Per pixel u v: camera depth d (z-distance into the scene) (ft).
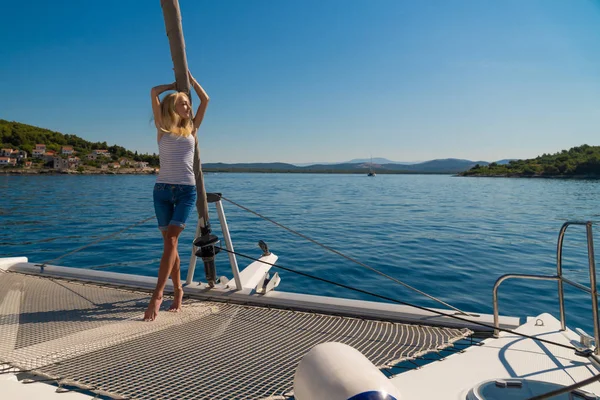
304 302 10.03
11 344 7.40
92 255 27.94
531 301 17.60
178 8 10.01
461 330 8.36
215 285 11.38
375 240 34.73
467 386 5.89
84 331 8.13
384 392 3.71
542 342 7.43
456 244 32.89
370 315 9.41
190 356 7.10
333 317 9.32
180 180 9.61
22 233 37.68
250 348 7.48
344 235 37.52
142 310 9.70
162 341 7.80
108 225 43.01
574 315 15.90
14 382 5.99
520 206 74.33
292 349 7.43
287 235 36.81
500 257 27.55
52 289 11.55
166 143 9.62
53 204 68.90
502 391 5.61
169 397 5.65
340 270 23.24
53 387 5.87
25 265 13.89
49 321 8.81
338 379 3.85
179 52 10.07
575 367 6.39
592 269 6.31
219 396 5.69
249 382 6.12
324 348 4.33
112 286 11.92
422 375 6.24
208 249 10.85
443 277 21.81
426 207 70.49
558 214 59.67
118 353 7.17
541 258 27.30
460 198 96.07
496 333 7.82
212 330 8.44
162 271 9.21
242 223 45.32
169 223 9.59
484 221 49.98
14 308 9.78
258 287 11.06
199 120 10.68
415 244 32.81
